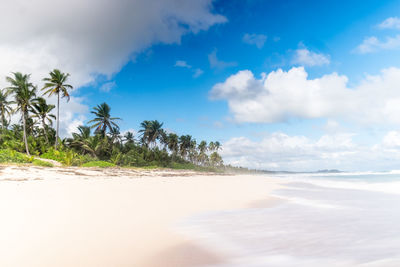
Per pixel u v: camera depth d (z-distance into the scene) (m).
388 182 17.69
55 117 42.69
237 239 4.16
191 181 18.11
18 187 9.19
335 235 4.25
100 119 50.38
